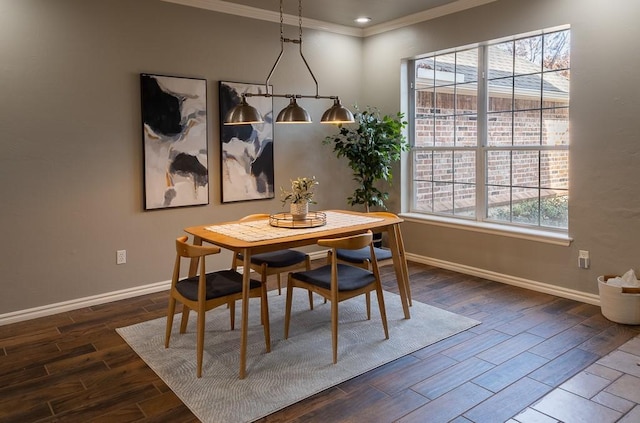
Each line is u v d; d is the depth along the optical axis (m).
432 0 4.56
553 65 4.19
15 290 3.70
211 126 4.61
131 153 4.16
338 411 2.41
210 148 4.63
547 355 3.00
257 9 4.76
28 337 3.40
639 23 3.48
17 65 3.58
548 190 4.30
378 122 5.50
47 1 3.67
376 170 5.21
